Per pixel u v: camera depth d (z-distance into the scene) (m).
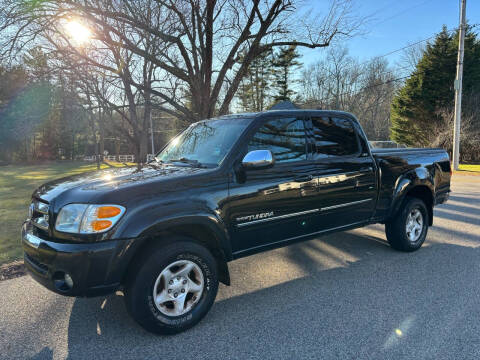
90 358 2.50
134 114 21.03
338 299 3.38
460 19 17.70
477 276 3.90
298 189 3.55
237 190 3.13
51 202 2.68
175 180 2.85
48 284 2.57
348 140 4.15
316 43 9.26
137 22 7.29
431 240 5.43
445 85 30.11
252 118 3.48
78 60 7.90
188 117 9.14
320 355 2.49
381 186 4.39
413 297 3.39
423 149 5.17
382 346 2.58
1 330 2.88
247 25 8.46
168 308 2.85
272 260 4.57
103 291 2.53
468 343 2.60
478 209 7.92
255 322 2.98
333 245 5.20
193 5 7.68
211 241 3.10
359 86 47.47
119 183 2.78
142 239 2.59
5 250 5.00
